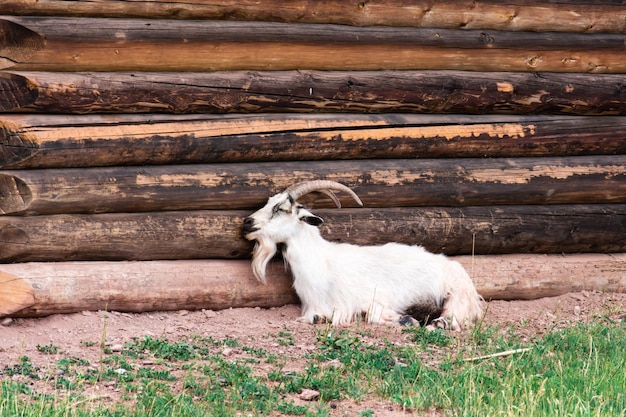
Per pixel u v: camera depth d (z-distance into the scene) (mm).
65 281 18531
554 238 22688
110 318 18844
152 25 19047
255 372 16656
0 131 18297
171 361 17078
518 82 22062
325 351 18078
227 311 20078
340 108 20781
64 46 18406
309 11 20281
